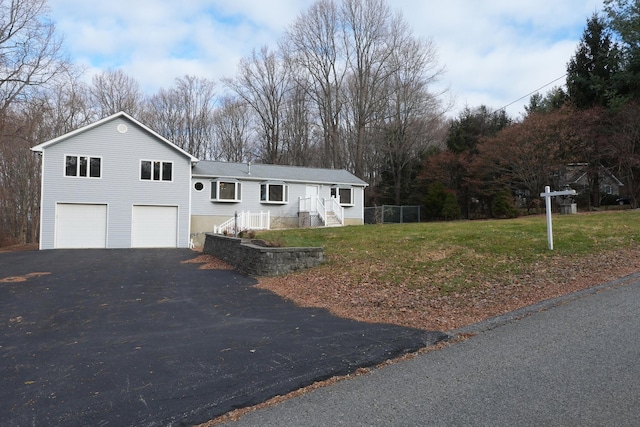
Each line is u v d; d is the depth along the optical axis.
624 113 21.70
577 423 3.06
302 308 7.45
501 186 29.23
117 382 4.30
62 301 8.61
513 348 4.64
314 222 26.69
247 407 3.65
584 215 17.69
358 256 11.20
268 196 27.06
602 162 24.45
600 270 8.06
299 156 42.53
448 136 35.78
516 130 25.55
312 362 4.65
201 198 25.31
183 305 8.08
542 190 25.36
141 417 3.53
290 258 11.09
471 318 5.95
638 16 23.28
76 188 21.84
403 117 37.66
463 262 9.44
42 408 3.74
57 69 27.30
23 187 31.80
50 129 32.28
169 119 44.03
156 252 19.17
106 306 8.10
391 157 37.66
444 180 33.91
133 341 5.77
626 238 10.74
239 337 5.77
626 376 3.75
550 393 3.54
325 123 40.16
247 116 44.31
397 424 3.20
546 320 5.50
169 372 4.54
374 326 5.96
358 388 3.92
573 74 27.20
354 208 30.12
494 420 3.17
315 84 40.03
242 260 12.45
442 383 3.89
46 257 16.83
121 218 22.56
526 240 11.02
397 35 37.12
